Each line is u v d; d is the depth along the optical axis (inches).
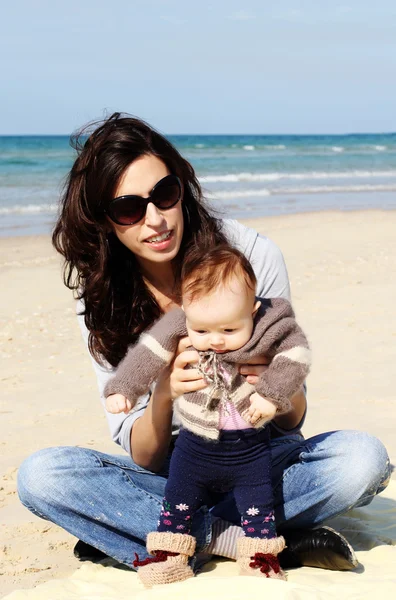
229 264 127.7
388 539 150.3
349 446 139.9
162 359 132.5
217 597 121.3
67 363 319.0
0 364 317.1
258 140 3253.0
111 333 147.8
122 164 138.3
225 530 140.9
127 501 141.1
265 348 129.1
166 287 150.3
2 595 136.2
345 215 800.9
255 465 131.2
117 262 148.3
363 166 1642.5
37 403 266.2
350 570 135.8
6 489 191.3
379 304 386.6
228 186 1165.7
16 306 417.4
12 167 1482.5
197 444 131.8
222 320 127.2
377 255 542.6
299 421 147.6
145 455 144.6
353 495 139.6
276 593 121.1
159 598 122.8
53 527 169.8
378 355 301.7
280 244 603.2
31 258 556.4
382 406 243.3
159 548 134.0
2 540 162.4
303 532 137.9
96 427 240.1
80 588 133.9
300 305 390.9
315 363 293.9
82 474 139.8
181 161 145.1
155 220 138.3
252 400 127.5
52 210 825.5
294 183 1249.4
